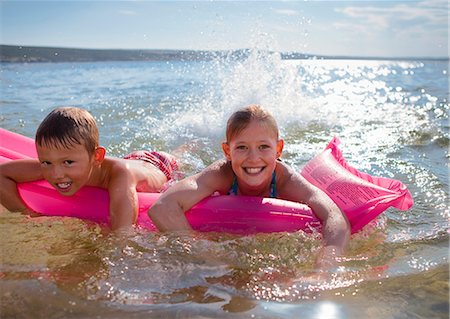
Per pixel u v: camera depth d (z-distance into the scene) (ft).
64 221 10.30
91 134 10.38
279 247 8.93
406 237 9.77
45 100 25.61
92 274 7.71
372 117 21.26
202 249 8.75
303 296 7.11
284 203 9.97
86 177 10.40
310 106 23.04
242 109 10.25
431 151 15.97
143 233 9.53
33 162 11.02
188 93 27.50
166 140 17.30
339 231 9.25
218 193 10.83
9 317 6.42
